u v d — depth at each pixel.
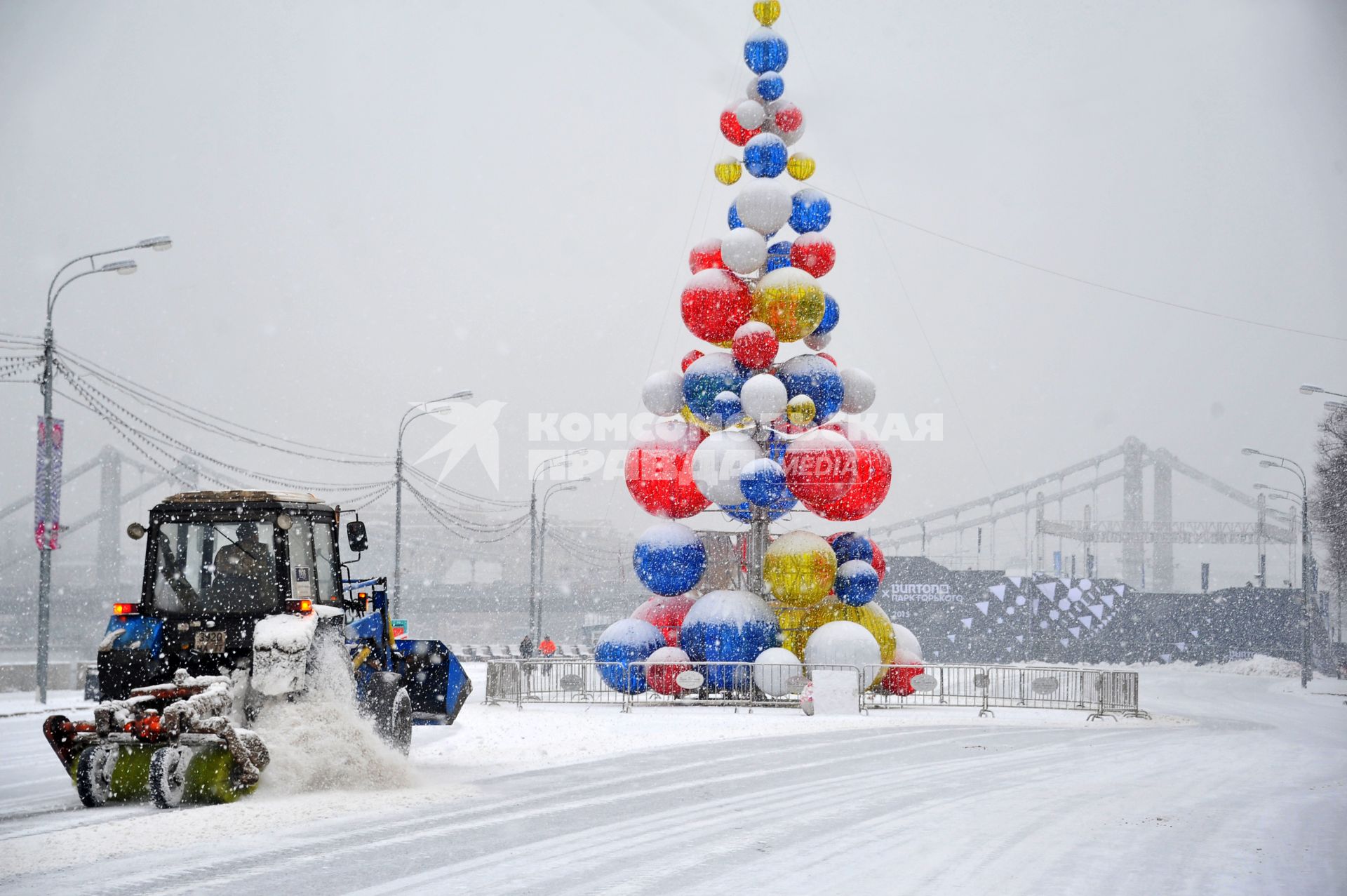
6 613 124.81
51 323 26.56
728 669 25.14
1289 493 64.50
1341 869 7.99
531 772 13.56
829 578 25.08
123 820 9.38
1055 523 128.75
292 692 11.31
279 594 11.85
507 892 7.00
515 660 26.56
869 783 12.72
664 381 26.27
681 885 7.24
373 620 13.89
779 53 26.09
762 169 25.58
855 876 7.54
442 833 9.10
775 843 8.83
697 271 26.64
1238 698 38.75
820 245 25.56
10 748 16.14
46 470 25.48
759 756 15.63
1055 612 79.50
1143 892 7.18
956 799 11.42
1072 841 8.95
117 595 129.62
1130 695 25.66
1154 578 144.75
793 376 25.42
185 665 11.67
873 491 25.31
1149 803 11.20
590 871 7.68
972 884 7.32
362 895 6.85
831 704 23.94
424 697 15.15
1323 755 17.17
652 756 15.52
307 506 12.66
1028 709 27.03
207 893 6.84
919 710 26.25
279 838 8.73
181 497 12.12
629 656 25.62
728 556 27.61
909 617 79.06
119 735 10.36
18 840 8.50
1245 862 8.18
